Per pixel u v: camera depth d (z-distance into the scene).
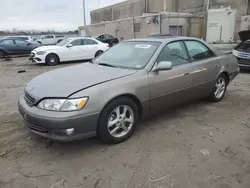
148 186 2.30
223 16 20.34
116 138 3.09
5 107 4.70
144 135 3.37
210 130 3.54
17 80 7.78
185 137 3.31
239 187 2.28
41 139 3.26
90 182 2.37
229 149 2.98
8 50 15.33
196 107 4.55
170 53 3.75
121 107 3.10
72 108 2.67
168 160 2.73
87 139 3.27
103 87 2.88
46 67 11.04
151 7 36.03
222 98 5.03
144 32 23.17
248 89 6.01
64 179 2.42
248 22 22.50
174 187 2.28
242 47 8.80
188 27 22.00
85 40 12.80
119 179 2.41
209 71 4.34
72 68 3.74
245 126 3.68
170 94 3.65
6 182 2.38
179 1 32.66
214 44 17.16
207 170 2.54
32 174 2.51
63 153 2.92
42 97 2.78
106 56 4.11
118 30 28.34
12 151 2.95
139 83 3.20
